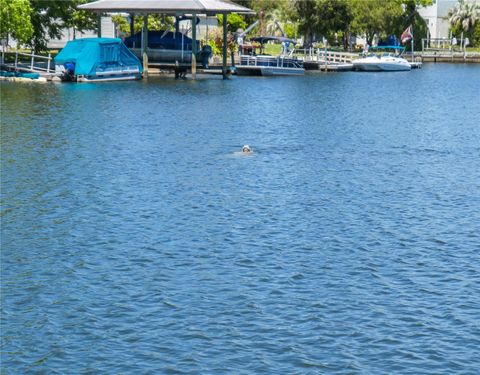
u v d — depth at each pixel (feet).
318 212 121.49
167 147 175.83
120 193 132.77
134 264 98.12
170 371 72.33
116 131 198.59
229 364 73.31
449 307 84.89
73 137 187.52
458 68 498.69
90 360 74.38
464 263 98.43
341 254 101.71
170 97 282.15
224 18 365.61
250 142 184.85
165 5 346.54
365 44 551.59
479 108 268.41
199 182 141.28
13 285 91.40
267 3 552.00
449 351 75.61
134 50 366.43
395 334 78.84
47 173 147.13
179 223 115.44
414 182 142.82
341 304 85.71
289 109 256.11
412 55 508.94
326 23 496.23
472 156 169.99
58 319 82.53
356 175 148.66
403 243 106.22
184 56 362.74
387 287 90.48
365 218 118.32
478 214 120.88
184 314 83.30
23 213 120.37
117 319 82.38
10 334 79.46
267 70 392.47
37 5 358.64
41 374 72.28
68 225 114.32
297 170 152.97
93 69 329.52
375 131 207.00
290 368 72.59
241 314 83.20
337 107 265.13
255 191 134.92
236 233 110.52
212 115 235.40
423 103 283.38
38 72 331.77
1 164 154.40
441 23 647.15
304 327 80.28
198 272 95.20
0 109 236.22
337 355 74.84
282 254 101.60
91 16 385.91
